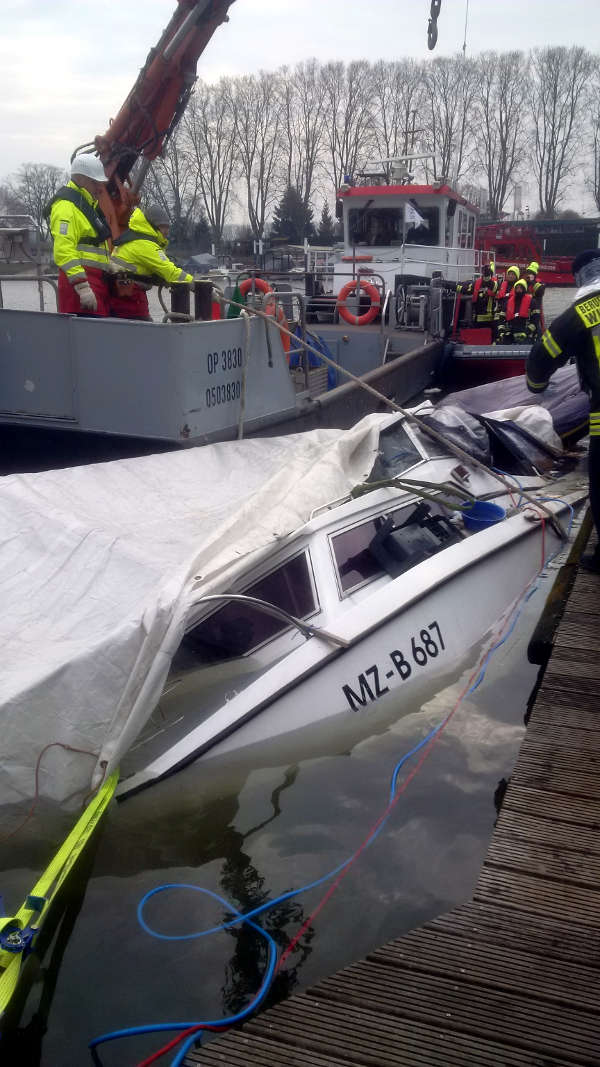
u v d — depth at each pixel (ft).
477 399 28.73
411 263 45.06
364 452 16.48
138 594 11.42
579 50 171.94
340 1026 6.66
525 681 13.62
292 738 11.53
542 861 8.51
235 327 20.90
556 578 15.94
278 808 10.61
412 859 9.80
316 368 31.07
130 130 22.77
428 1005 6.84
